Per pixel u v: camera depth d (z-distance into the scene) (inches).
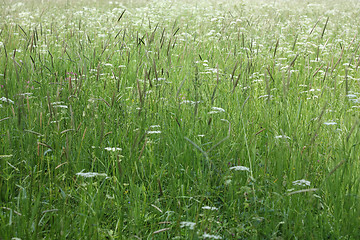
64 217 104.0
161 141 147.4
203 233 100.2
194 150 138.9
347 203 108.0
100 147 144.6
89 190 116.9
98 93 188.2
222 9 523.2
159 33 318.3
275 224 110.1
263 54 283.9
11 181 124.3
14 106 160.1
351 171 112.9
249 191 114.3
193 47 269.4
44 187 125.1
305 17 472.7
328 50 287.9
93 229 104.2
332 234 106.3
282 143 128.3
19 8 522.9
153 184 131.9
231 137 149.6
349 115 155.9
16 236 99.0
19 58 247.6
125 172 130.9
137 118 155.3
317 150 138.8
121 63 244.2
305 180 113.6
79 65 184.7
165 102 166.6
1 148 136.5
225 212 120.1
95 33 326.3
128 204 119.3
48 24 389.7
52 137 144.9
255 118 167.6
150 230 113.3
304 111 172.4
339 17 491.5
